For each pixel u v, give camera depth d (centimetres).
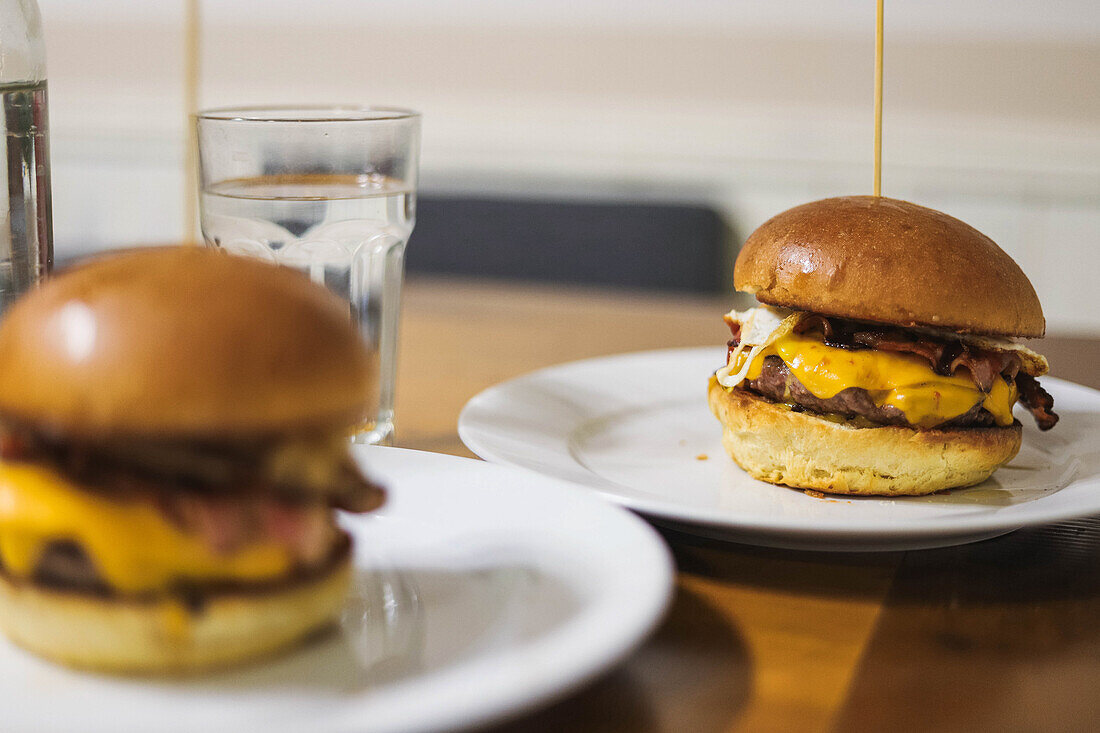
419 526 53
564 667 43
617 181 162
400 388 76
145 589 44
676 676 47
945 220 63
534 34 161
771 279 63
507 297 100
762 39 153
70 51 180
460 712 41
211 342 44
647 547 49
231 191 61
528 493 54
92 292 45
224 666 45
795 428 62
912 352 62
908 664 48
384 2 166
